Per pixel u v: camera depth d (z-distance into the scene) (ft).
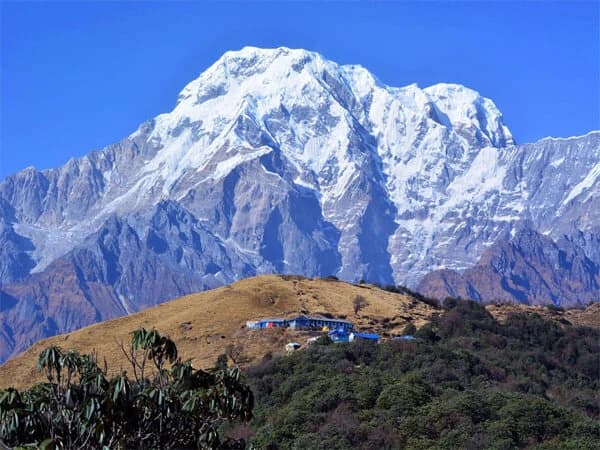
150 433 170.50
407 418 391.24
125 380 166.91
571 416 403.75
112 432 167.84
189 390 175.11
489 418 396.98
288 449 367.45
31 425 164.96
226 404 173.88
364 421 388.16
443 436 379.14
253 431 390.83
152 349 174.09
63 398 170.50
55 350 173.17
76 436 167.02
